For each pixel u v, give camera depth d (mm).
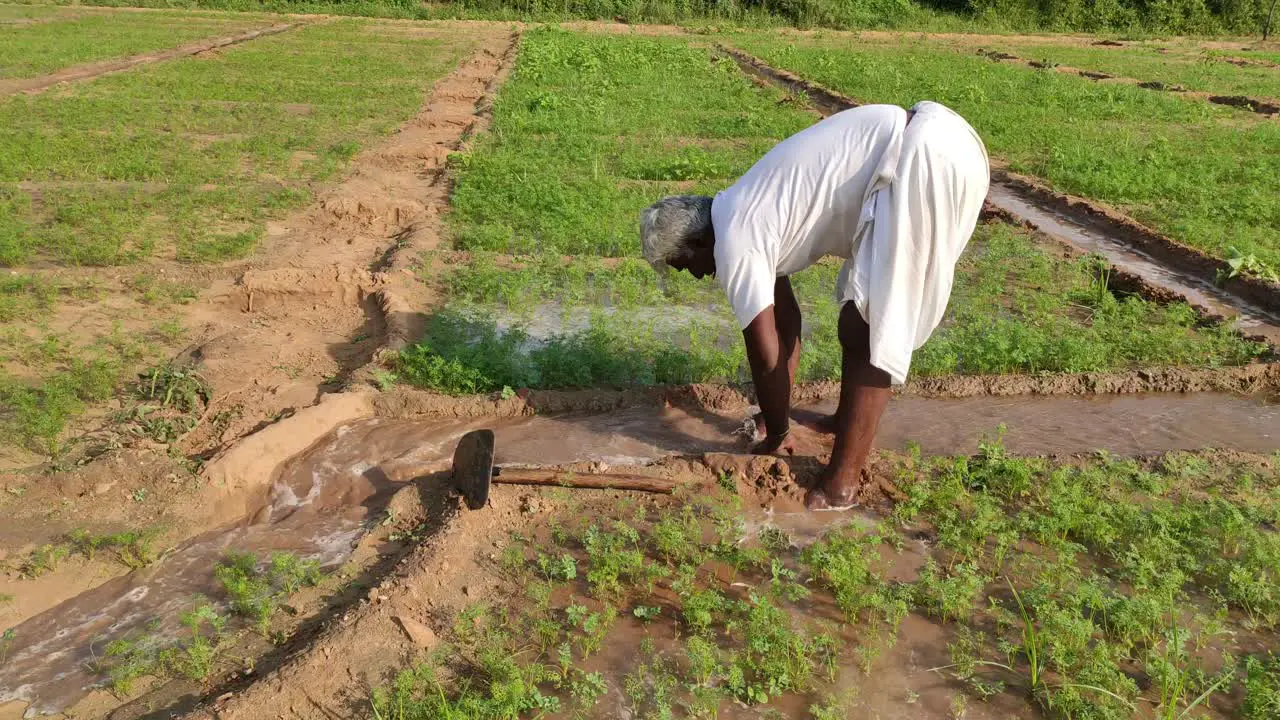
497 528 4352
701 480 4750
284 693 3242
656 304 7438
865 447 4492
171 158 11156
